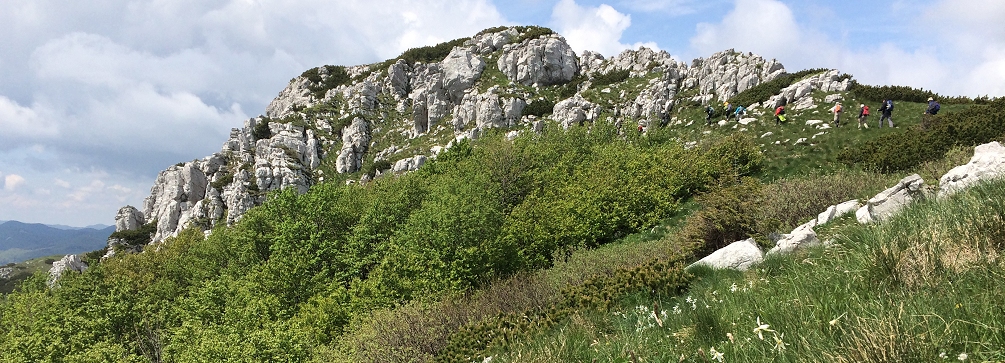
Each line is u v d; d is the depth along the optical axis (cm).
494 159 4303
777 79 4812
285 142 8481
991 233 537
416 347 1356
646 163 3444
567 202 3112
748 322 545
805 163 2953
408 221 3466
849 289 530
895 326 364
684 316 664
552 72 8500
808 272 682
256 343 1984
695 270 1066
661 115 5769
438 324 1430
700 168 3125
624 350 542
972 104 3203
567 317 1034
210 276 4106
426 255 2691
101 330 2972
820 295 537
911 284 499
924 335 353
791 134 3416
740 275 914
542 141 5216
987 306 385
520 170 4247
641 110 6212
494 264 2542
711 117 4694
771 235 1345
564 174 3900
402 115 9306
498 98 7719
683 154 3431
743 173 3075
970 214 586
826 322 446
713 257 1106
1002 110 2500
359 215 4047
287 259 3169
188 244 5094
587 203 2958
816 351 391
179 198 8300
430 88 9062
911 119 3094
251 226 3966
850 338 381
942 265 509
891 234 616
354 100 9588
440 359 1153
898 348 343
